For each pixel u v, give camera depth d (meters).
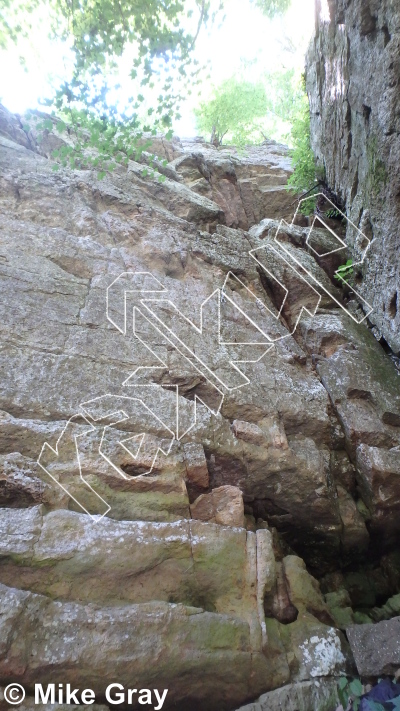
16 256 5.03
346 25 6.04
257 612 3.03
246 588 3.15
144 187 7.69
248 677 2.78
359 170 6.65
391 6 4.79
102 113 5.55
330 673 2.97
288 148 12.87
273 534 4.18
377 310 6.08
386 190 5.53
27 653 2.40
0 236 5.19
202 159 9.80
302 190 9.36
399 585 4.43
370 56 5.50
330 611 3.64
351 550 4.46
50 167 6.68
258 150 12.66
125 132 5.84
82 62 5.23
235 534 3.35
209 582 3.11
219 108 12.92
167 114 5.79
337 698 2.83
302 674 2.94
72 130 7.85
